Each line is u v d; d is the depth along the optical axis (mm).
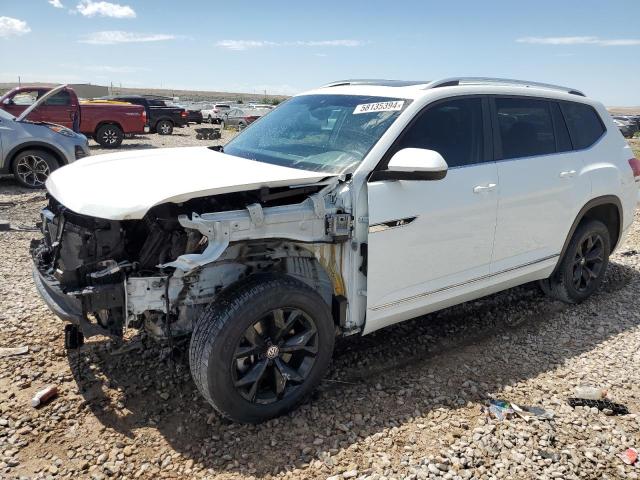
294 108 4461
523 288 5598
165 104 27688
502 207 4070
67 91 15836
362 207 3326
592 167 4805
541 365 4031
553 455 2992
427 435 3143
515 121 4297
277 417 3246
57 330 4270
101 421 3189
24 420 3158
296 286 3094
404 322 4691
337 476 2785
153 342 4031
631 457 2996
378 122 3684
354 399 3486
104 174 3400
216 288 3164
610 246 5336
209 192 2891
